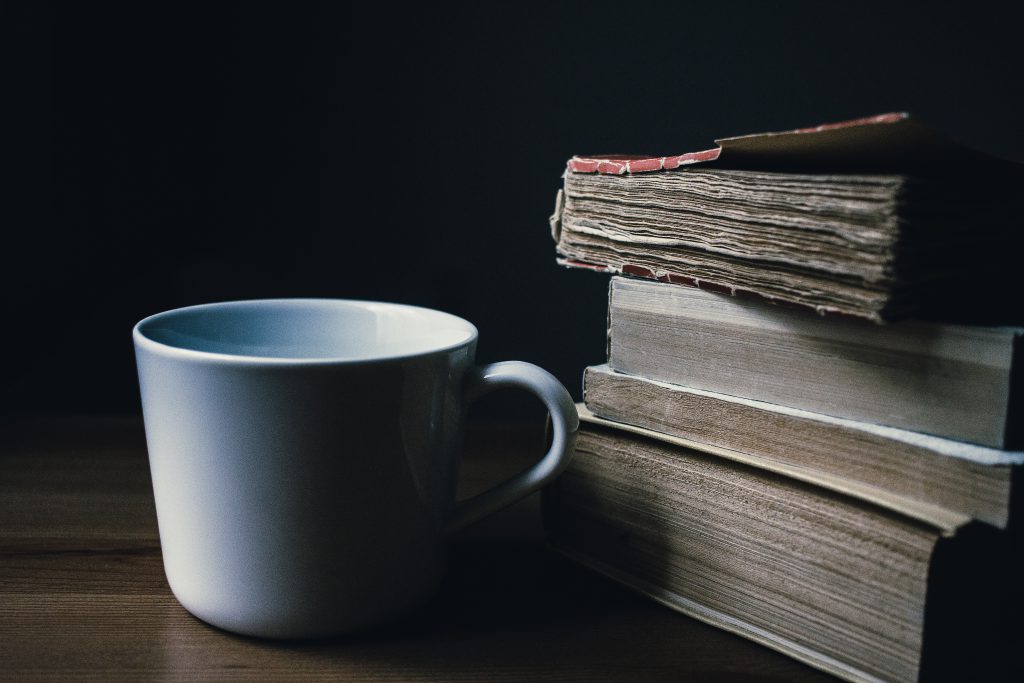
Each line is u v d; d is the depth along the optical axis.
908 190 0.39
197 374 0.41
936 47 0.90
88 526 0.52
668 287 0.46
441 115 0.91
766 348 0.44
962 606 0.42
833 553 0.42
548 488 0.50
